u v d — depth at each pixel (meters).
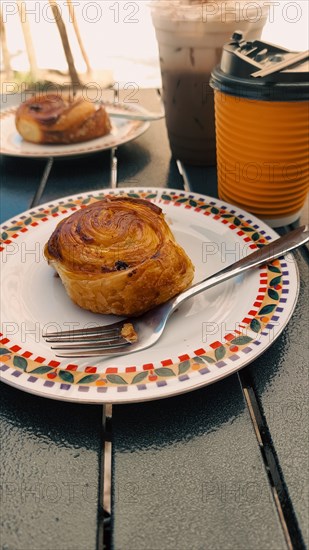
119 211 0.39
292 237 0.40
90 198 0.47
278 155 0.42
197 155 0.55
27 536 0.26
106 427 0.31
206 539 0.26
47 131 0.58
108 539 0.26
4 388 0.33
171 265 0.36
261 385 0.33
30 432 0.30
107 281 0.35
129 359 0.33
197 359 0.32
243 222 0.44
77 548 0.26
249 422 0.31
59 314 0.37
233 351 0.32
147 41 1.67
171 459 0.29
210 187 0.53
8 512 0.27
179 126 0.54
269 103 0.40
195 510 0.27
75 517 0.27
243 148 0.43
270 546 0.26
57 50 1.54
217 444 0.30
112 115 0.63
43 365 0.32
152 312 0.36
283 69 0.39
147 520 0.27
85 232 0.37
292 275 0.38
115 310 0.36
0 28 1.36
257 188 0.45
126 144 0.62
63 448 0.30
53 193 0.53
